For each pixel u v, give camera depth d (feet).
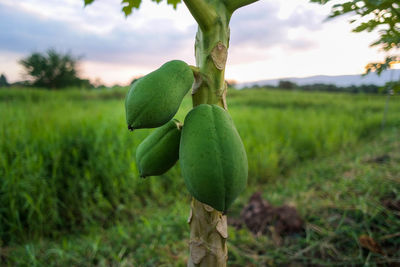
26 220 13.84
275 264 10.46
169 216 13.82
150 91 3.48
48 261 11.31
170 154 4.22
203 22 3.78
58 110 25.70
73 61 84.84
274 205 14.53
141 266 10.69
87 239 12.51
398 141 24.99
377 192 13.65
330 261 10.26
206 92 3.93
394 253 10.02
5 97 42.65
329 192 14.92
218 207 3.45
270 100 57.77
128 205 15.58
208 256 4.15
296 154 23.91
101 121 21.16
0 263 11.50
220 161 3.34
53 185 14.62
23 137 17.04
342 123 33.01
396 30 5.06
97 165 16.21
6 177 13.71
